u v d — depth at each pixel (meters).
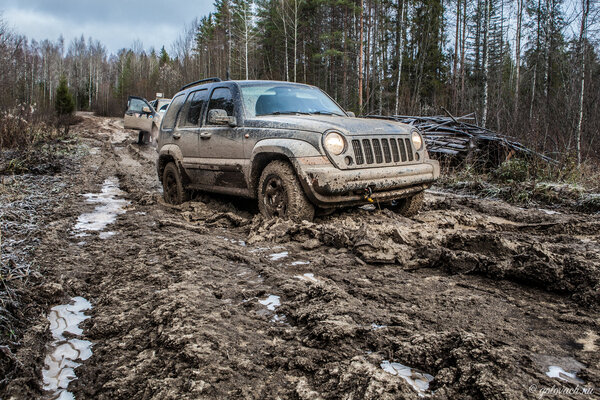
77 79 79.75
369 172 4.27
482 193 7.87
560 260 2.95
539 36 22.39
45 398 1.92
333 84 36.00
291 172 4.32
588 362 1.94
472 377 1.80
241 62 42.25
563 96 13.03
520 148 9.96
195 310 2.51
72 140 15.84
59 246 4.14
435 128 11.26
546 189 7.23
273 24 39.19
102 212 5.90
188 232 4.53
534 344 2.11
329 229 3.96
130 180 9.04
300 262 3.45
